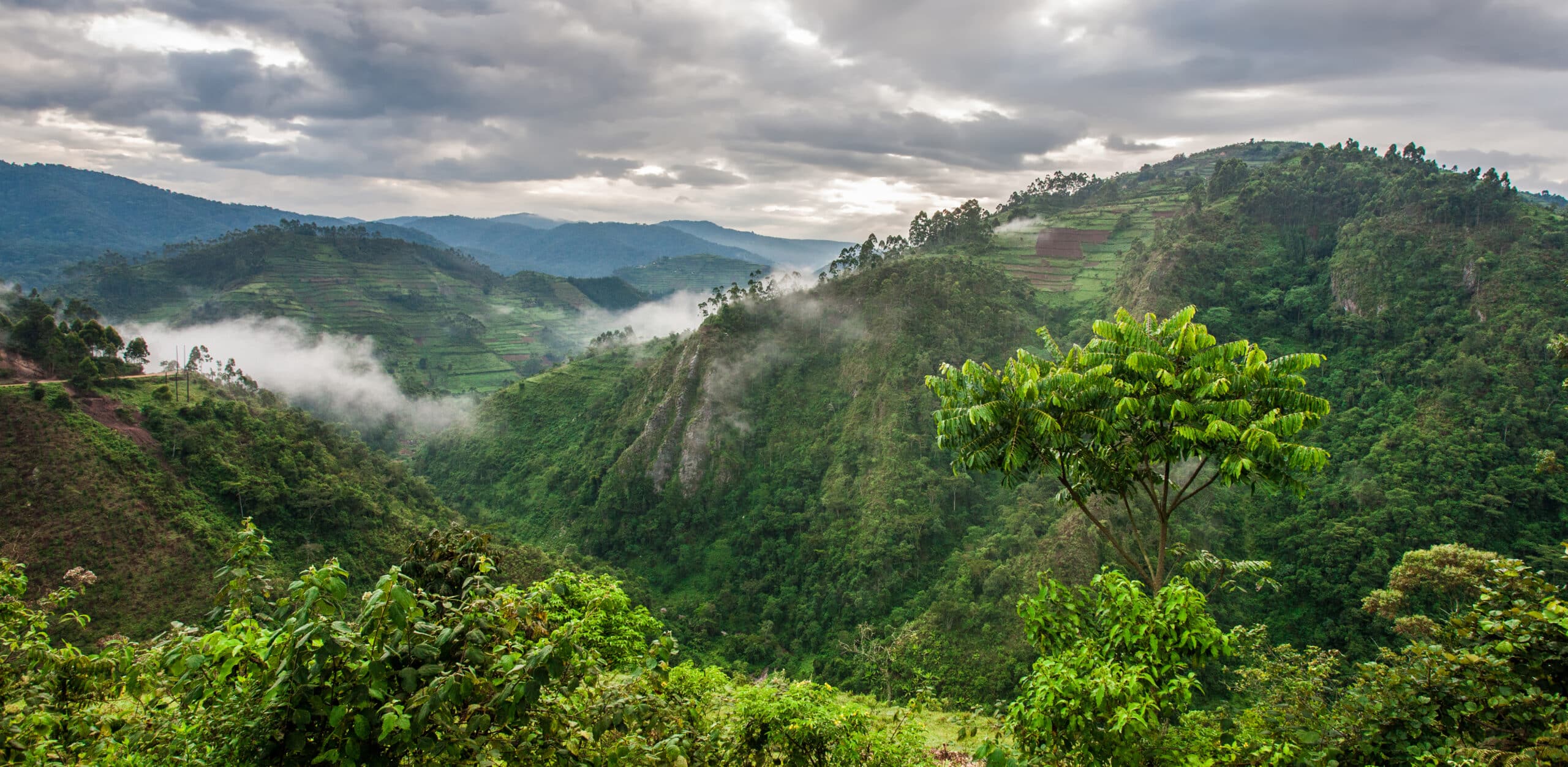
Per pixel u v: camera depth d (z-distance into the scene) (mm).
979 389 10602
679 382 102188
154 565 45969
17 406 50500
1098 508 54594
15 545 43250
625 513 93562
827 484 85938
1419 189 93062
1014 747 9133
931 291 105375
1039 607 9656
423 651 5223
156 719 6898
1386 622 47156
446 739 5172
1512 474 55969
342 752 5184
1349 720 8602
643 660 7539
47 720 6359
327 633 4891
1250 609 52562
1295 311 92000
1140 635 8562
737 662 61938
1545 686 8297
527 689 5152
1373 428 68312
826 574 72938
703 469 94438
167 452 54031
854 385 97625
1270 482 9828
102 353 68438
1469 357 68000
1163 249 104312
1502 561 9695
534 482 109375
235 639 5602
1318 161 123688
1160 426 10094
